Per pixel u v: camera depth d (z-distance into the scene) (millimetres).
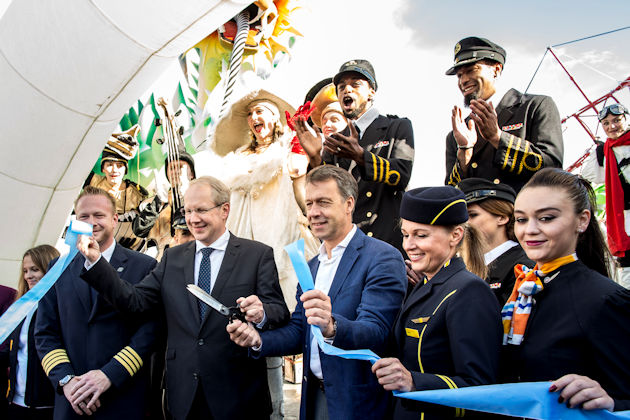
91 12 3705
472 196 2760
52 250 3826
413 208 2098
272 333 2629
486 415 1854
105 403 2783
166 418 3289
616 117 4000
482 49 3342
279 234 4008
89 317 2939
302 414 2475
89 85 4059
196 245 3053
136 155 7484
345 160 3723
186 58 8148
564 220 1728
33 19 3785
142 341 2910
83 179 4832
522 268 1959
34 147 4328
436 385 1712
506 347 1859
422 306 2037
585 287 1655
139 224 6559
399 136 3605
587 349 1593
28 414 3270
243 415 2705
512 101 3336
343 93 3832
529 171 2945
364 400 2256
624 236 3893
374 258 2494
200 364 2711
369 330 2148
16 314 2311
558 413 1464
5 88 4082
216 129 4453
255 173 4145
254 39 6980
